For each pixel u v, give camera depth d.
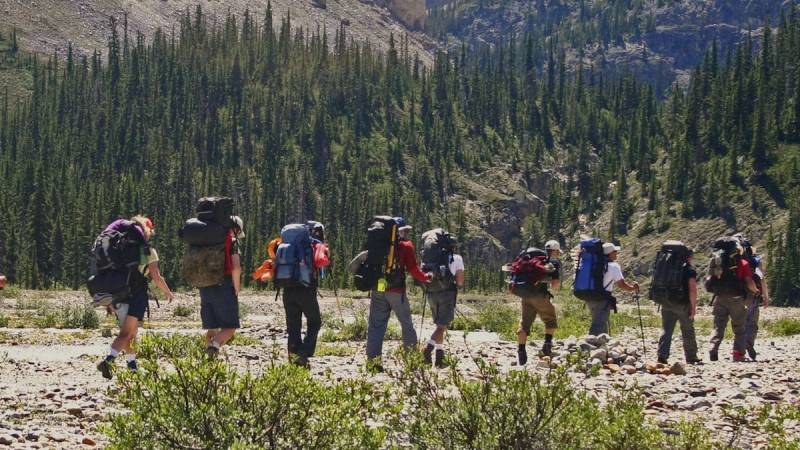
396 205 183.50
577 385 12.84
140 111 186.38
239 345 20.42
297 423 7.00
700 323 38.19
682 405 11.53
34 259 101.88
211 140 184.88
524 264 15.98
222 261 11.98
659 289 17.25
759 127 165.12
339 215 172.75
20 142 173.62
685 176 173.00
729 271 18.03
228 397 6.98
